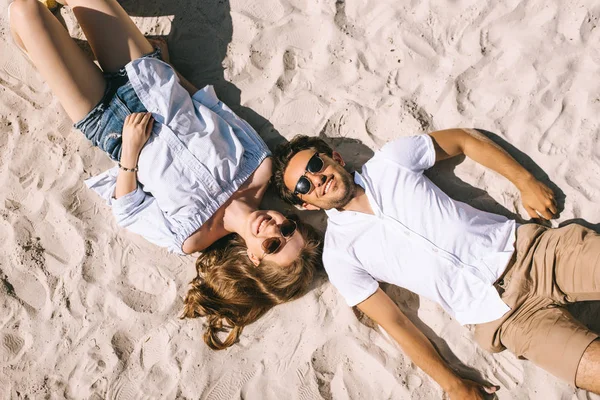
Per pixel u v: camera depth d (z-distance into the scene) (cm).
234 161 245
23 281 267
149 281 268
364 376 255
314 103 266
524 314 226
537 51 252
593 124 247
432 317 255
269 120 267
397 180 233
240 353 262
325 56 265
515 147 253
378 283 244
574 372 209
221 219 249
